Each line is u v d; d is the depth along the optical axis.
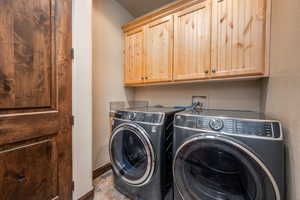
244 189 0.87
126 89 2.27
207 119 0.96
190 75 1.51
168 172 1.26
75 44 1.22
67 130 1.17
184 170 1.04
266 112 1.22
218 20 1.33
